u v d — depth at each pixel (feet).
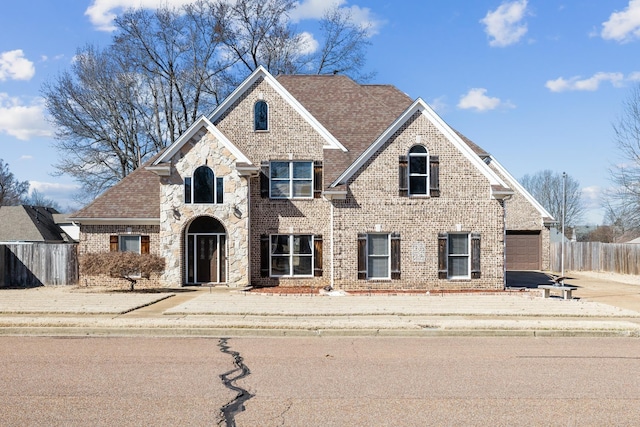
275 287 85.05
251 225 86.53
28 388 30.81
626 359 39.09
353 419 25.80
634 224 164.55
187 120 151.84
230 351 41.45
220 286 85.15
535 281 99.91
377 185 80.64
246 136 88.07
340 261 80.12
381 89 102.42
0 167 282.36
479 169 81.25
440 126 81.15
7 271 94.79
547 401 28.81
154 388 30.91
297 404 28.04
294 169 87.97
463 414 26.61
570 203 284.82
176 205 84.17
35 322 50.34
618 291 84.79
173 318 53.52
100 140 145.69
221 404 27.99
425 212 80.69
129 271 79.30
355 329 48.80
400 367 36.29
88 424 24.99
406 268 80.38
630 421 25.76
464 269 81.25
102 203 89.15
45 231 145.28
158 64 147.33
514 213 124.88
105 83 143.33
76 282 94.63
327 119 95.35
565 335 48.62
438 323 50.57
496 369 35.83
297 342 45.37
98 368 35.70
